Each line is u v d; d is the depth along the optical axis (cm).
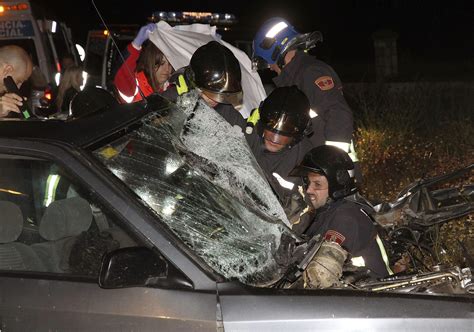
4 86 454
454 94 1218
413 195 459
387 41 1639
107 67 1097
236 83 435
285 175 431
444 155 876
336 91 478
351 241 361
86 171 307
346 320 286
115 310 291
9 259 318
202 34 581
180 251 295
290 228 370
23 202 321
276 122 412
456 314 293
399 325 288
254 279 319
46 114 832
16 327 299
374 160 864
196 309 286
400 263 442
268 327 284
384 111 1063
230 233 329
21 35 1165
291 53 494
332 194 369
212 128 397
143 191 321
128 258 283
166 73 557
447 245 518
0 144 318
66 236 313
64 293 298
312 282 332
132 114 348
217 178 352
